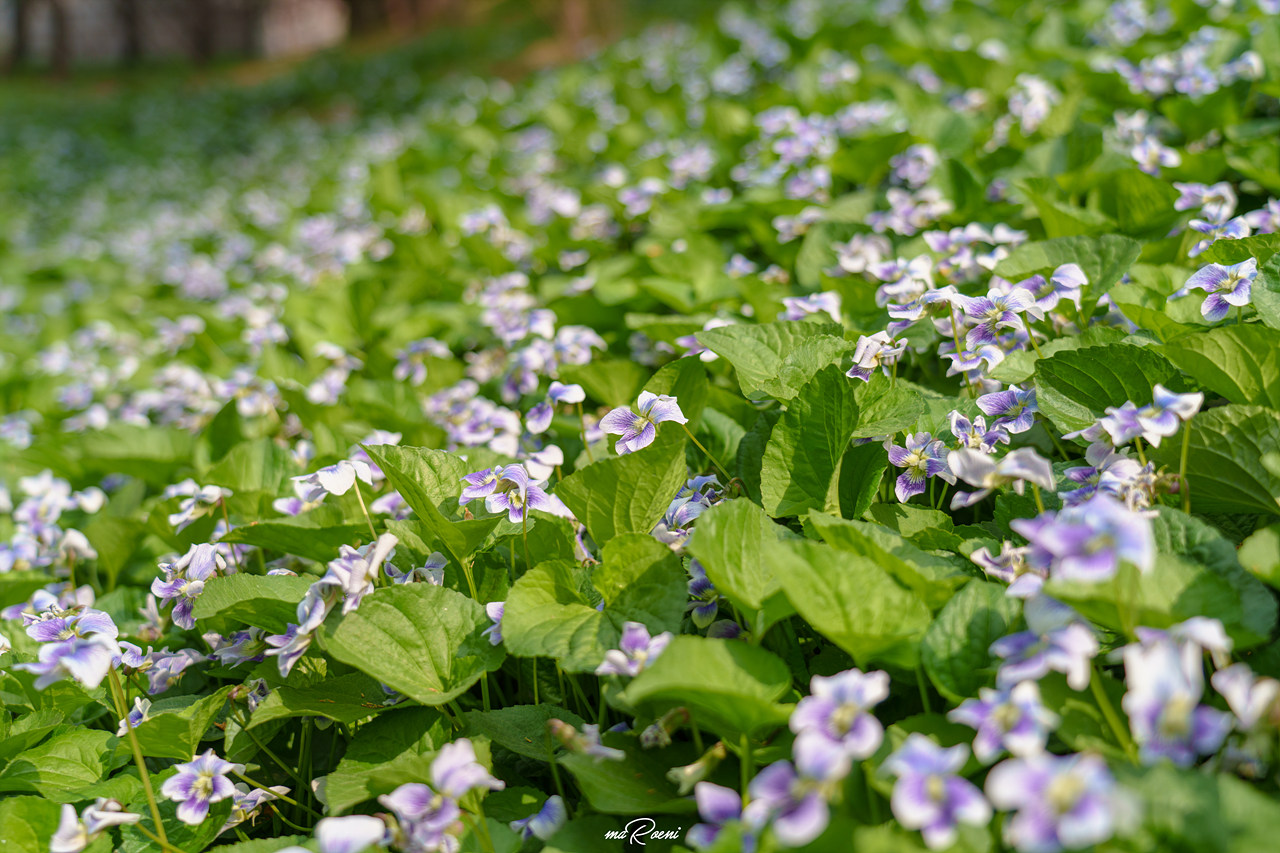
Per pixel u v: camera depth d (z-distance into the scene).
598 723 2.36
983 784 1.90
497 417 3.61
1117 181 3.86
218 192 13.57
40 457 4.65
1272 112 4.94
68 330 8.12
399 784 2.16
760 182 5.60
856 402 2.45
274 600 2.46
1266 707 1.62
